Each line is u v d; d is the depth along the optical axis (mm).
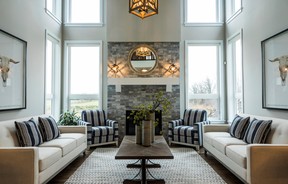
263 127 3418
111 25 6363
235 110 6141
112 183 3283
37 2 4879
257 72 4602
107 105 6387
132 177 3525
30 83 4523
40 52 5012
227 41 6371
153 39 6371
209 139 4488
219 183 3271
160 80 6324
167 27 6379
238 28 5578
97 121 6105
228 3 6312
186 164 4195
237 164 3121
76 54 6633
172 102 6367
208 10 6738
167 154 2955
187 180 3387
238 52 5965
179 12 6402
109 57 6379
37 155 2643
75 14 6676
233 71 6246
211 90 6660
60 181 3361
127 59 6391
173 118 6363
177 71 6391
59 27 6285
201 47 6723
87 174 3662
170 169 3902
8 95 3750
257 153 2707
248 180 2764
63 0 6535
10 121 3359
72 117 5855
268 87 4180
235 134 4102
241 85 5609
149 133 3455
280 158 2689
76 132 4785
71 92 6594
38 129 3684
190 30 6609
